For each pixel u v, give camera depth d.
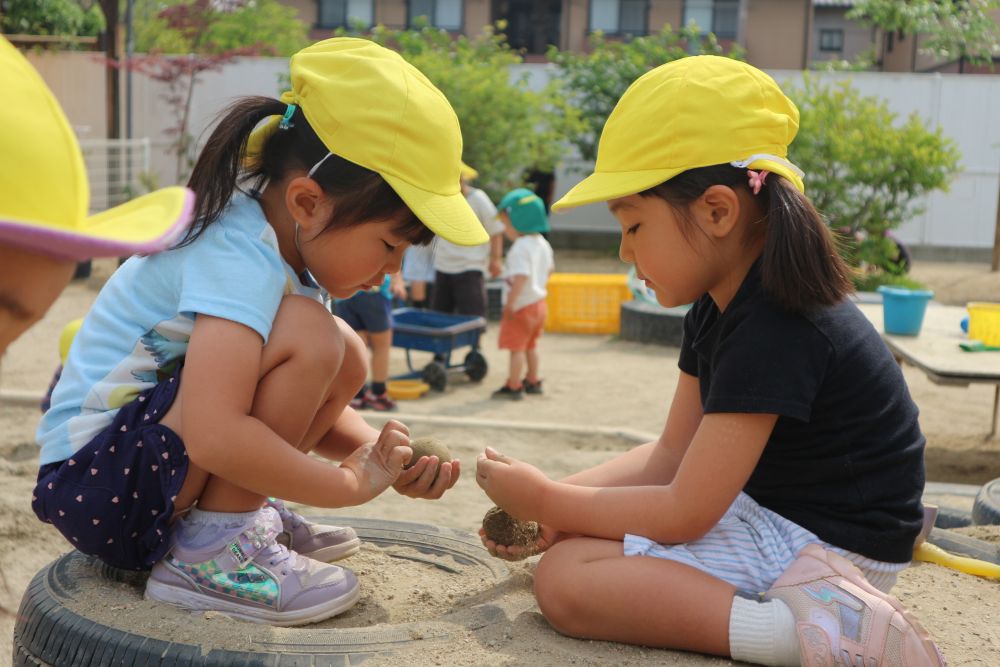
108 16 13.37
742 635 2.08
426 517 4.18
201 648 2.04
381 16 27.91
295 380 2.20
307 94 2.24
